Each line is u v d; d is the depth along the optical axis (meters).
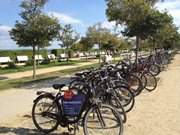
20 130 7.22
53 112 6.81
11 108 9.63
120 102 8.05
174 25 37.84
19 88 14.18
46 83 16.05
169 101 10.32
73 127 6.90
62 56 45.09
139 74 12.21
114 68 10.32
